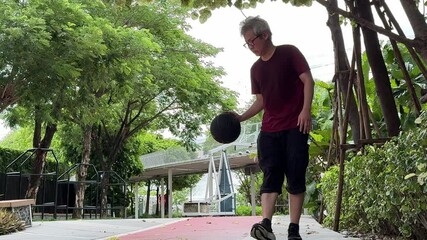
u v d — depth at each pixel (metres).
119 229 7.11
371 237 5.11
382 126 7.09
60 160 21.56
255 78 3.54
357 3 5.61
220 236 5.65
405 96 6.72
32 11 10.57
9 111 13.17
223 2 5.04
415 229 4.09
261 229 3.32
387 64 7.14
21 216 7.14
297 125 3.36
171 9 17.34
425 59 4.02
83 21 11.56
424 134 3.43
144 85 16.06
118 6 5.28
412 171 3.58
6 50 10.00
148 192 30.20
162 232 6.52
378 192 4.37
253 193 24.91
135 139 23.06
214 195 20.56
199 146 23.02
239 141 21.02
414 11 4.03
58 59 10.73
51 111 12.23
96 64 11.81
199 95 19.08
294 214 3.42
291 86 3.40
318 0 4.29
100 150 19.97
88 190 19.27
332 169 6.79
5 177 11.26
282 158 3.43
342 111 6.57
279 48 3.44
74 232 6.53
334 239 4.60
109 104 16.59
